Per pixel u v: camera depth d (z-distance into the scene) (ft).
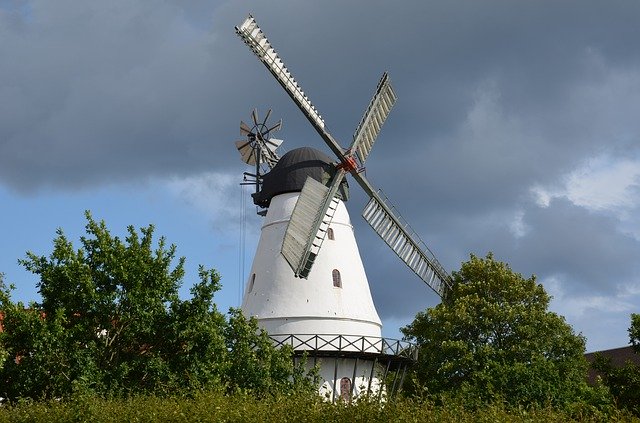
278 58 110.63
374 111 125.39
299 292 121.80
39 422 68.18
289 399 68.28
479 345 140.05
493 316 140.36
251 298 125.39
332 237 126.52
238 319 104.88
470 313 141.69
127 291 94.38
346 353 116.37
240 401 65.67
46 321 90.68
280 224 125.90
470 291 145.28
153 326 94.73
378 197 123.95
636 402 119.96
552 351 142.31
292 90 111.14
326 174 121.29
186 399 73.77
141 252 96.22
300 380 104.47
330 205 117.80
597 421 57.31
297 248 110.22
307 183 115.75
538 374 124.36
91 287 91.61
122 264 93.76
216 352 95.55
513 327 141.38
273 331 120.26
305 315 120.26
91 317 92.94
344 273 124.88
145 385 91.81
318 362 116.78
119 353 93.97
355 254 128.98
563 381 130.00
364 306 124.88
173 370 93.04
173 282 97.45
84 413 67.36
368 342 117.19
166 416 62.80
